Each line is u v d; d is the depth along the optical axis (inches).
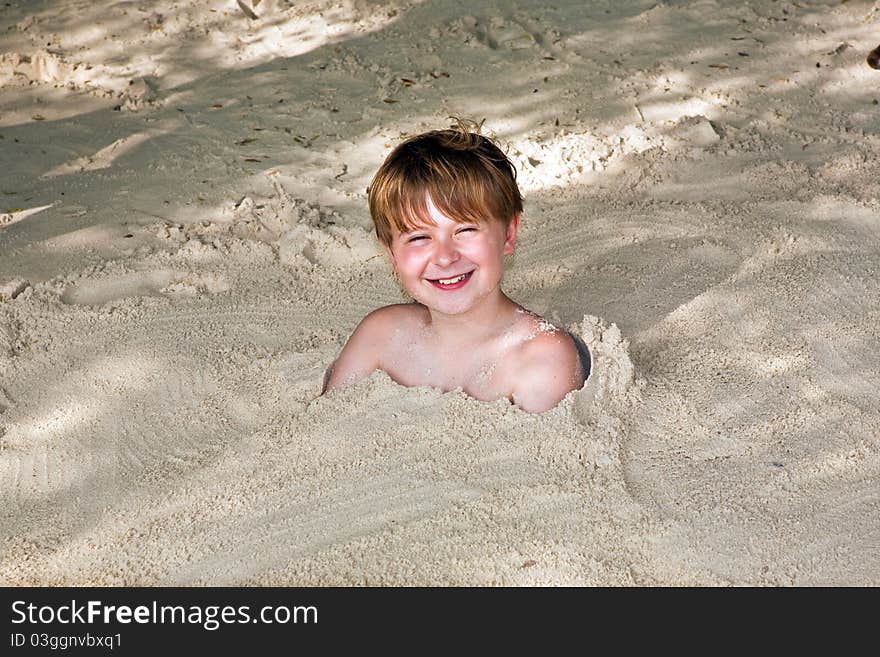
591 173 197.2
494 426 123.7
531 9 267.9
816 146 204.1
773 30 254.4
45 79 251.1
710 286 159.3
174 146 216.4
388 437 124.6
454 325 126.2
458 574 109.7
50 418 139.6
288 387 139.6
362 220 183.8
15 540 118.5
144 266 173.3
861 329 146.4
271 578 110.7
